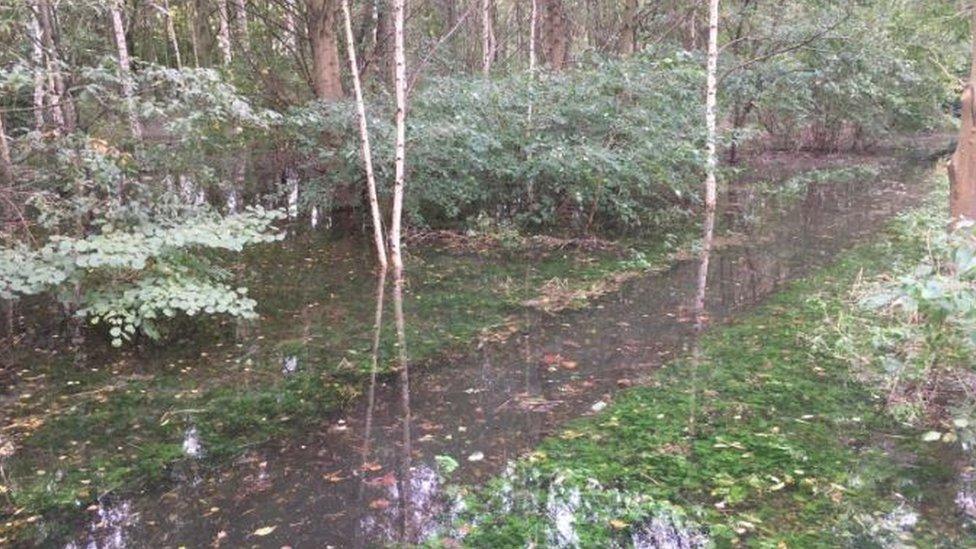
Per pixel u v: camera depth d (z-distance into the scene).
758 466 3.55
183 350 5.44
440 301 6.66
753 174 15.25
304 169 10.49
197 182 8.12
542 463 3.66
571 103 9.55
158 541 3.11
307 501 3.40
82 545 3.10
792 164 16.77
